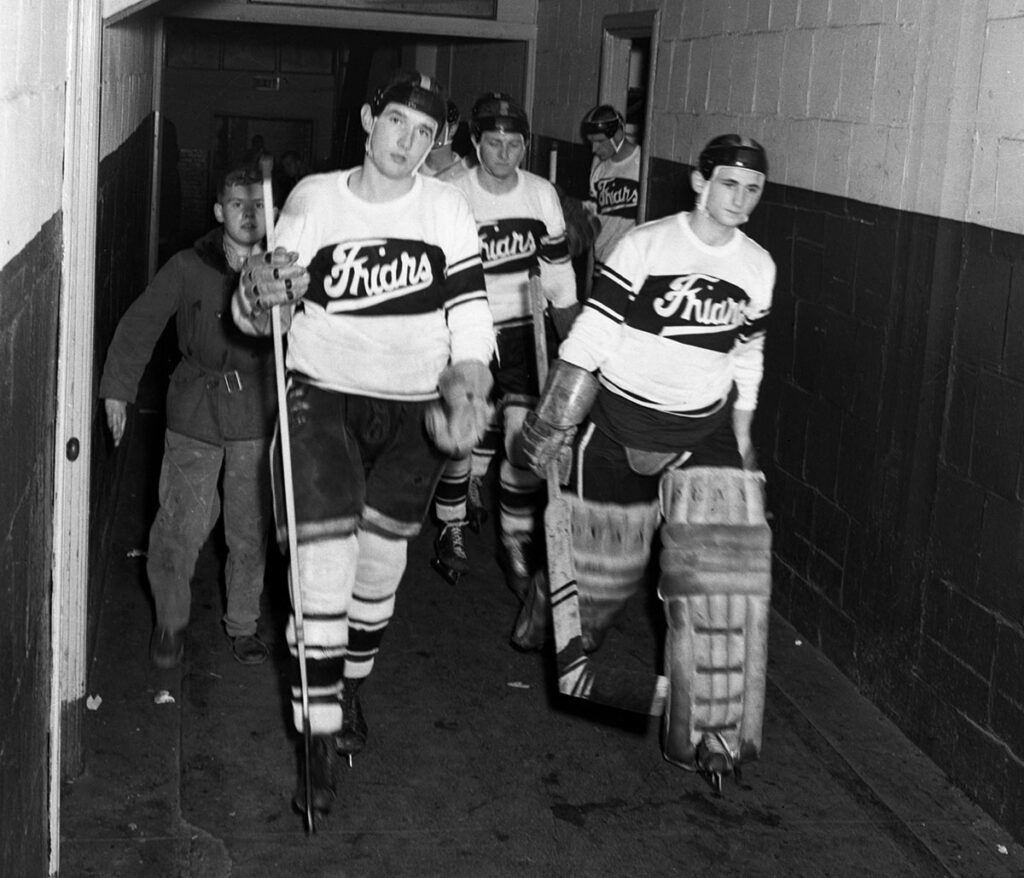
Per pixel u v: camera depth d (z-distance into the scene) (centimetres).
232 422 474
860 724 486
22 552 265
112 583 571
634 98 883
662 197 757
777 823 415
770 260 441
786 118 587
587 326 435
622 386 443
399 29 1042
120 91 588
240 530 490
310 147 1670
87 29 370
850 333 523
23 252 248
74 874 364
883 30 500
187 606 491
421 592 592
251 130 1653
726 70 660
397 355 391
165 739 443
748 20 632
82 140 371
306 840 390
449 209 389
